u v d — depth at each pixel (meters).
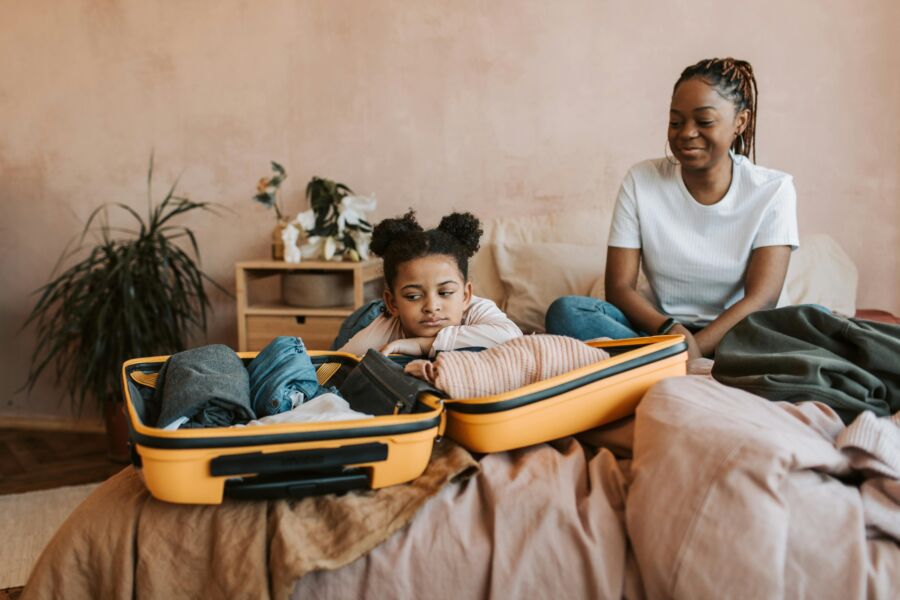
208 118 2.77
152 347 2.49
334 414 0.95
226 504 0.88
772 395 1.07
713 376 1.21
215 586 0.83
